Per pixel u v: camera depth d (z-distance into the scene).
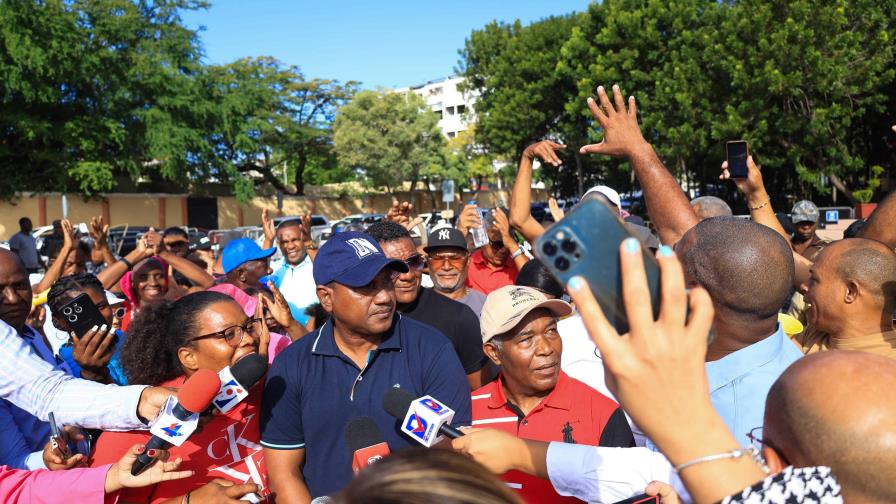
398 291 3.87
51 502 2.14
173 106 33.00
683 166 27.64
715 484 0.98
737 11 23.44
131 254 5.07
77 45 28.22
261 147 42.25
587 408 2.64
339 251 2.66
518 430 2.70
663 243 2.69
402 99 48.06
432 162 48.03
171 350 2.70
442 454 1.05
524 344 2.65
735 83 22.62
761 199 3.06
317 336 2.80
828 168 25.36
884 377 1.14
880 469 1.07
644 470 1.90
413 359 2.74
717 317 1.92
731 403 1.88
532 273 3.53
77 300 2.82
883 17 22.84
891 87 25.81
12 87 26.62
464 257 4.76
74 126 29.78
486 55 39.78
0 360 2.29
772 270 1.83
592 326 0.98
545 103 33.78
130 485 2.14
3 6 25.97
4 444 2.53
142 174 38.44
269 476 2.65
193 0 34.12
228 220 41.09
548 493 2.38
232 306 2.74
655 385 0.97
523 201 4.17
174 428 2.08
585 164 37.34
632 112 2.85
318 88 48.81
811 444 1.13
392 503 0.95
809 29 21.89
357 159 46.16
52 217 31.42
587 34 29.59
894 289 2.37
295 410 2.67
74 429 2.60
